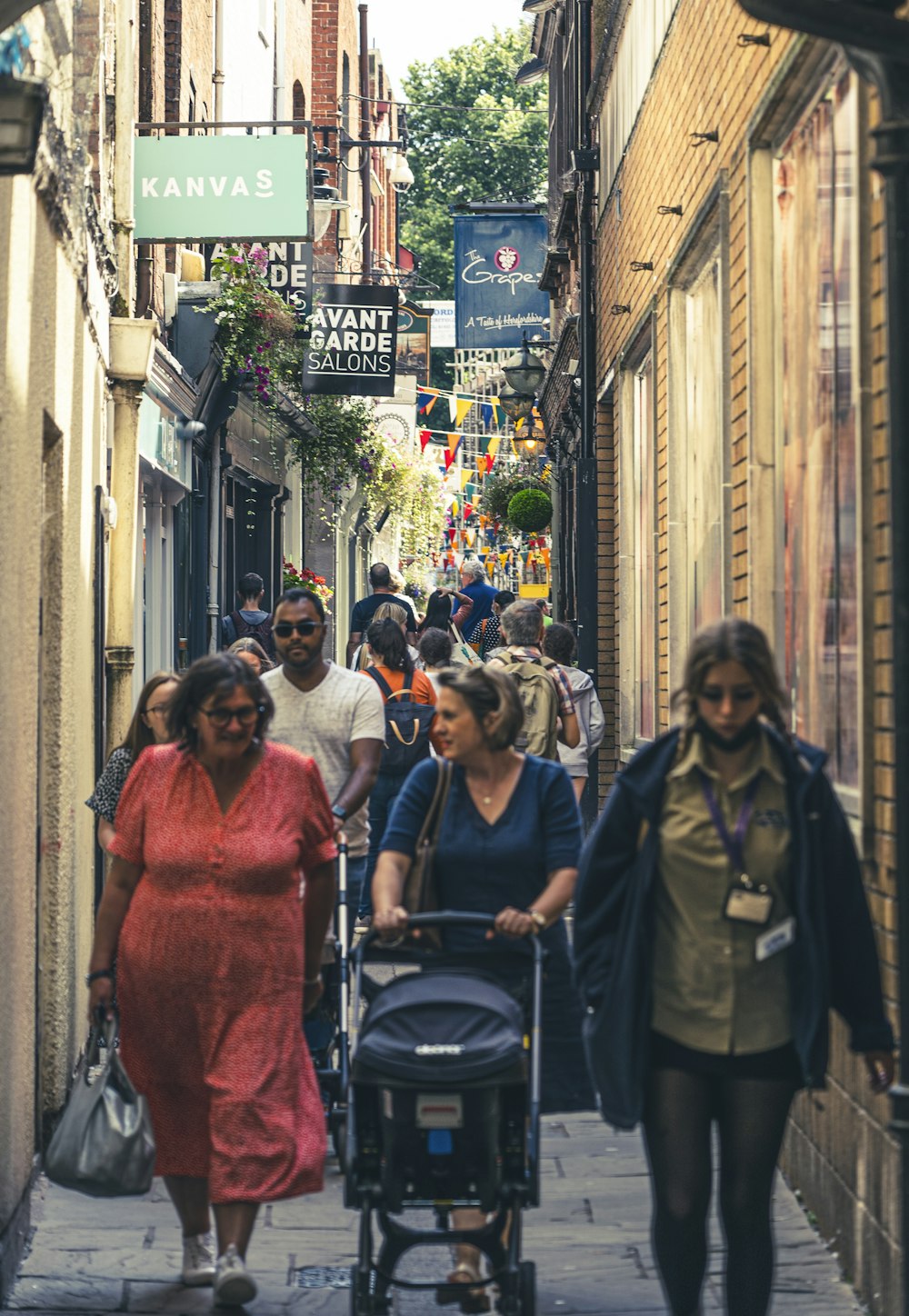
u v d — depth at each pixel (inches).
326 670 563.5
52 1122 526.0
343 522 2228.1
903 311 295.4
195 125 903.7
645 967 330.3
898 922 296.7
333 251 2171.5
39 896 522.0
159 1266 436.1
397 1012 358.0
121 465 791.7
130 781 414.9
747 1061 329.1
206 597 1223.5
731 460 596.1
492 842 401.4
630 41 927.0
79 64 579.2
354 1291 358.9
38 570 496.4
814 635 471.8
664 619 823.7
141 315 970.7
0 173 346.6
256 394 1216.2
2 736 417.7
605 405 1154.7
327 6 2215.8
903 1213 299.0
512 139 5098.4
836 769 443.5
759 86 529.0
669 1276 333.4
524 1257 437.4
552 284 1721.2
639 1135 555.8
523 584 2201.0
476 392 4185.5
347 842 556.1
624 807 335.3
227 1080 398.0
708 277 684.1
